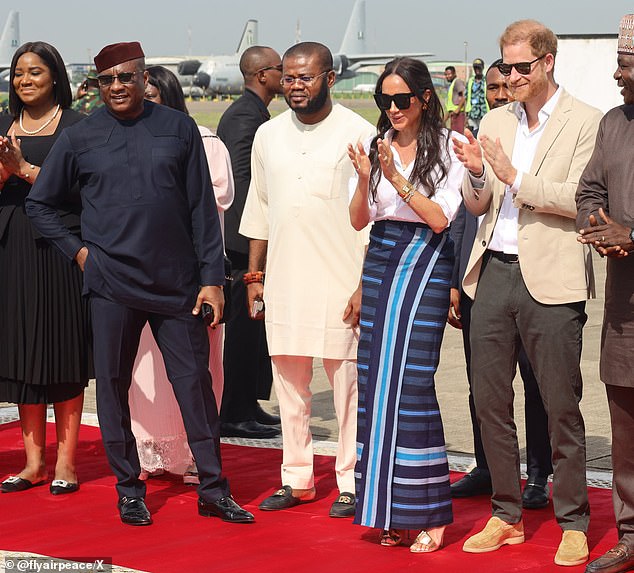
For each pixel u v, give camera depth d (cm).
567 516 426
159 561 421
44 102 527
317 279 492
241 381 649
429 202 424
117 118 475
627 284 396
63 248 479
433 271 433
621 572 406
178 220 475
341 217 491
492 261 433
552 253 420
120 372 476
